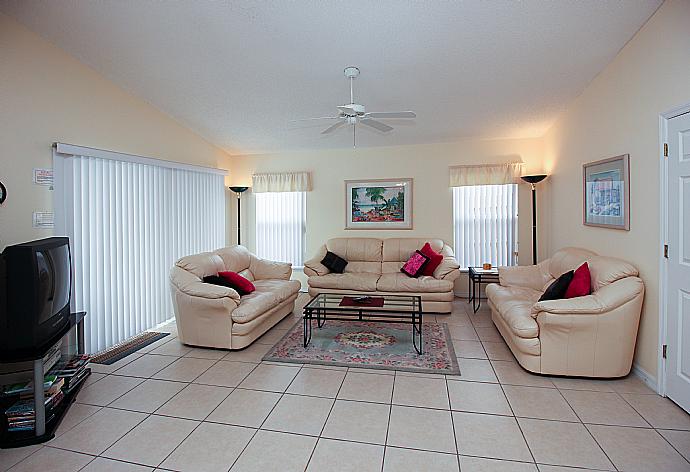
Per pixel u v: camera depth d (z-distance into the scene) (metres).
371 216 6.12
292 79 3.91
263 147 6.12
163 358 3.53
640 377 2.97
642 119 2.91
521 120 4.87
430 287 4.85
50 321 2.53
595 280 3.16
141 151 4.37
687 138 2.45
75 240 3.48
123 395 2.80
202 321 3.72
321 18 2.95
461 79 3.82
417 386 2.91
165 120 4.77
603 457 2.04
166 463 2.04
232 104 4.51
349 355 3.56
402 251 5.65
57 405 2.51
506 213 5.63
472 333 4.15
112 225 3.89
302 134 5.49
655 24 2.73
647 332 2.87
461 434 2.27
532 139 5.52
